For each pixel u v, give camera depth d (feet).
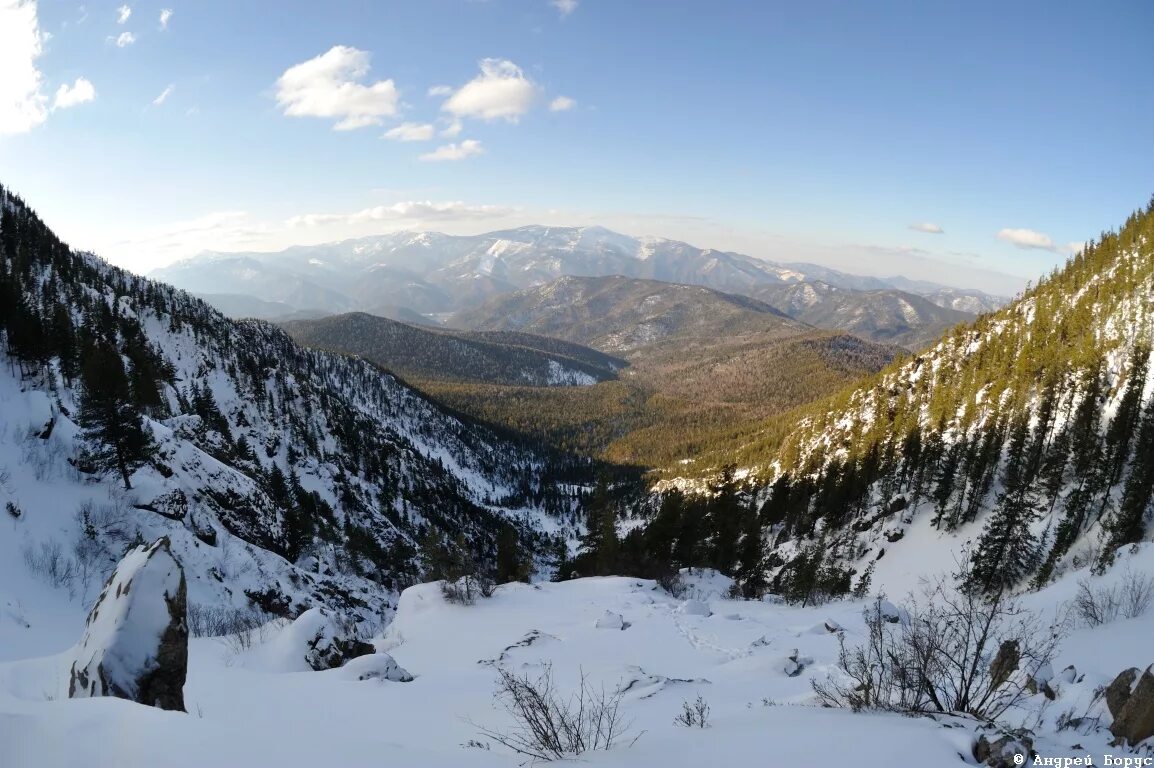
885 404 353.92
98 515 104.94
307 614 47.60
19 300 166.09
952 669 29.76
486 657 48.88
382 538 264.31
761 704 28.17
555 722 25.68
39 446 113.50
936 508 218.79
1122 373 218.38
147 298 456.45
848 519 253.85
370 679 37.52
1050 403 221.46
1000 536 142.61
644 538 161.68
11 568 80.64
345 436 381.81
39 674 27.14
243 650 47.44
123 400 122.83
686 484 507.71
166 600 24.70
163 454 141.90
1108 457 170.60
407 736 23.98
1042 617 60.18
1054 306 350.02
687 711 25.08
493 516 451.12
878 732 18.24
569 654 48.16
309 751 15.69
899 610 57.21
